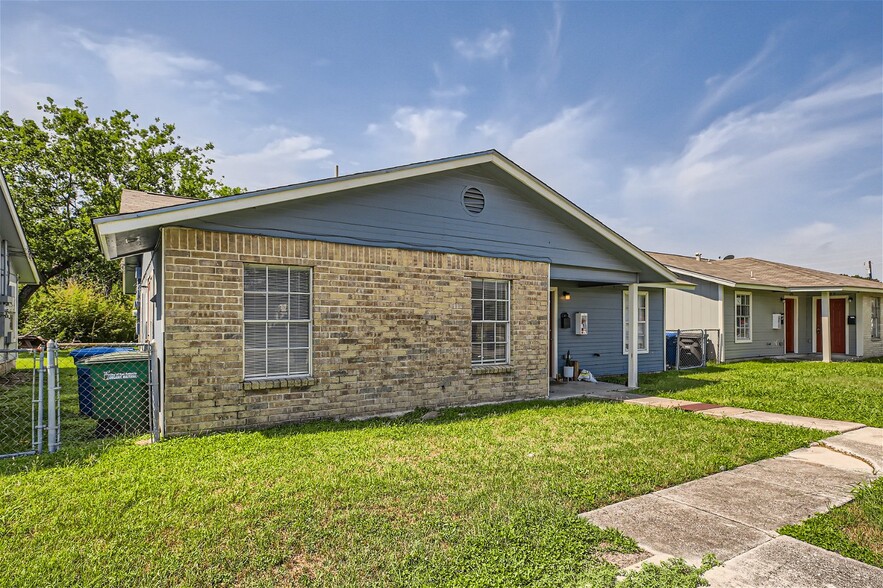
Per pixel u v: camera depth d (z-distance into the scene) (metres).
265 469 5.05
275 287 7.20
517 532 3.64
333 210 7.61
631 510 4.18
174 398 6.34
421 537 3.59
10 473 5.00
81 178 26.36
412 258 8.38
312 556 3.35
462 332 8.95
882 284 22.98
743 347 19.36
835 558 3.34
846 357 20.06
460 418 7.82
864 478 5.07
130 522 3.82
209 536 3.58
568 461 5.51
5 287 12.87
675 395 10.52
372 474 4.96
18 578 3.03
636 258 11.38
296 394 7.22
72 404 8.91
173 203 8.26
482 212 9.33
